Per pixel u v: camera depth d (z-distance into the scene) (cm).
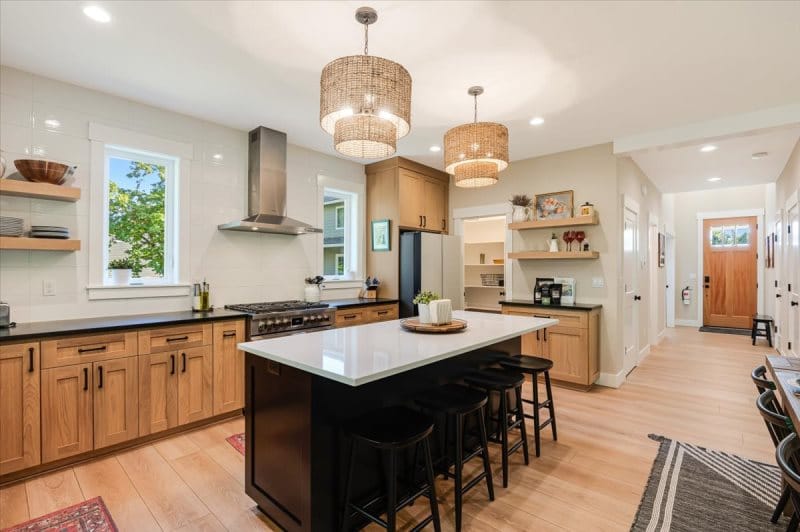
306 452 173
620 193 419
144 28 222
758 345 628
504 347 311
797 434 129
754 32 224
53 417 238
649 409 351
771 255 641
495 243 627
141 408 273
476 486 229
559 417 333
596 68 266
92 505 208
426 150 454
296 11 206
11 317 265
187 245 349
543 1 199
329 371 157
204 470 244
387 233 491
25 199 270
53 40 234
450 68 266
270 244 410
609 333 418
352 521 188
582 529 191
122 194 324
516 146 431
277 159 388
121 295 312
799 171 400
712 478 236
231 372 320
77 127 291
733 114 343
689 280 846
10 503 209
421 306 259
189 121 351
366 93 188
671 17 212
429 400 203
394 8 204
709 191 824
